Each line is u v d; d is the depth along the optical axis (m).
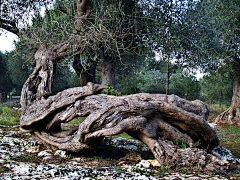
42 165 5.54
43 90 8.05
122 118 6.27
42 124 7.86
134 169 5.60
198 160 5.72
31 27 9.55
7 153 6.76
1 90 26.14
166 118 6.68
